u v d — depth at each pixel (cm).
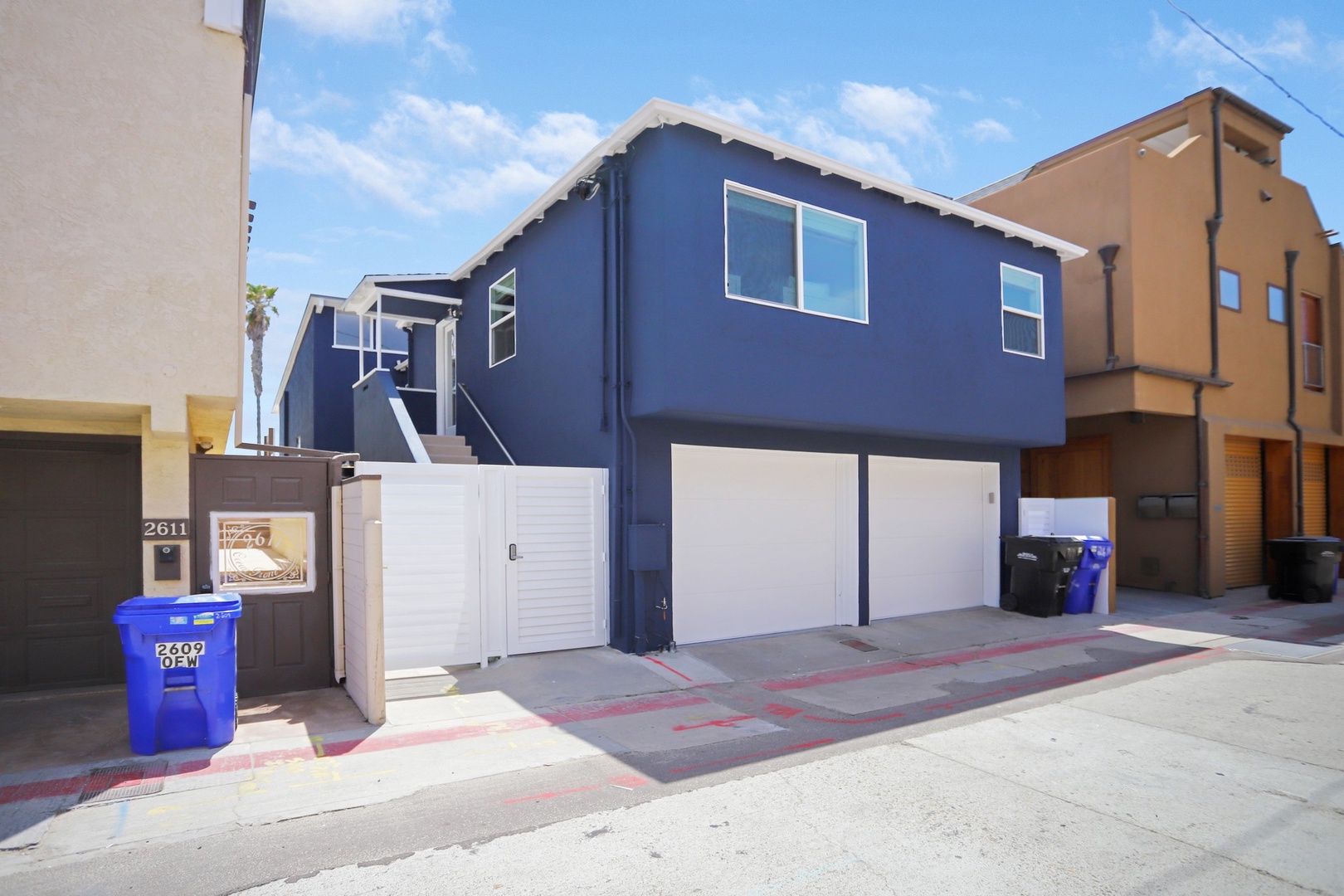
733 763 562
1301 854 420
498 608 847
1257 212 1689
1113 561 1278
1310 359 1833
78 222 585
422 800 489
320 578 742
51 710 642
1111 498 1363
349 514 708
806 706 730
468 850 420
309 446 1892
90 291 586
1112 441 1608
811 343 956
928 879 389
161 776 518
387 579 795
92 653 711
